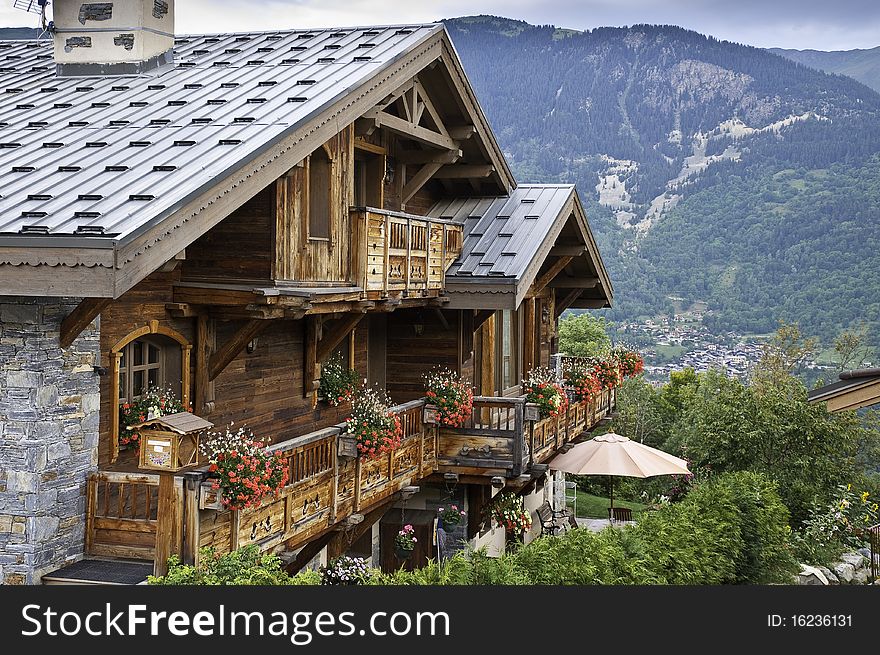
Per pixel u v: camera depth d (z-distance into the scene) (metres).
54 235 8.45
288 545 10.87
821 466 24.86
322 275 12.49
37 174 10.05
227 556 8.82
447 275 15.99
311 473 11.49
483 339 18.83
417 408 14.96
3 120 12.12
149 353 11.49
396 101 15.16
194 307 11.69
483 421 18.55
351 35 15.02
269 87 12.55
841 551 21.62
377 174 15.69
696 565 12.41
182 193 9.16
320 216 12.66
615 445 17.92
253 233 11.45
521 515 19.03
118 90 13.12
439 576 9.52
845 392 9.43
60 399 9.48
